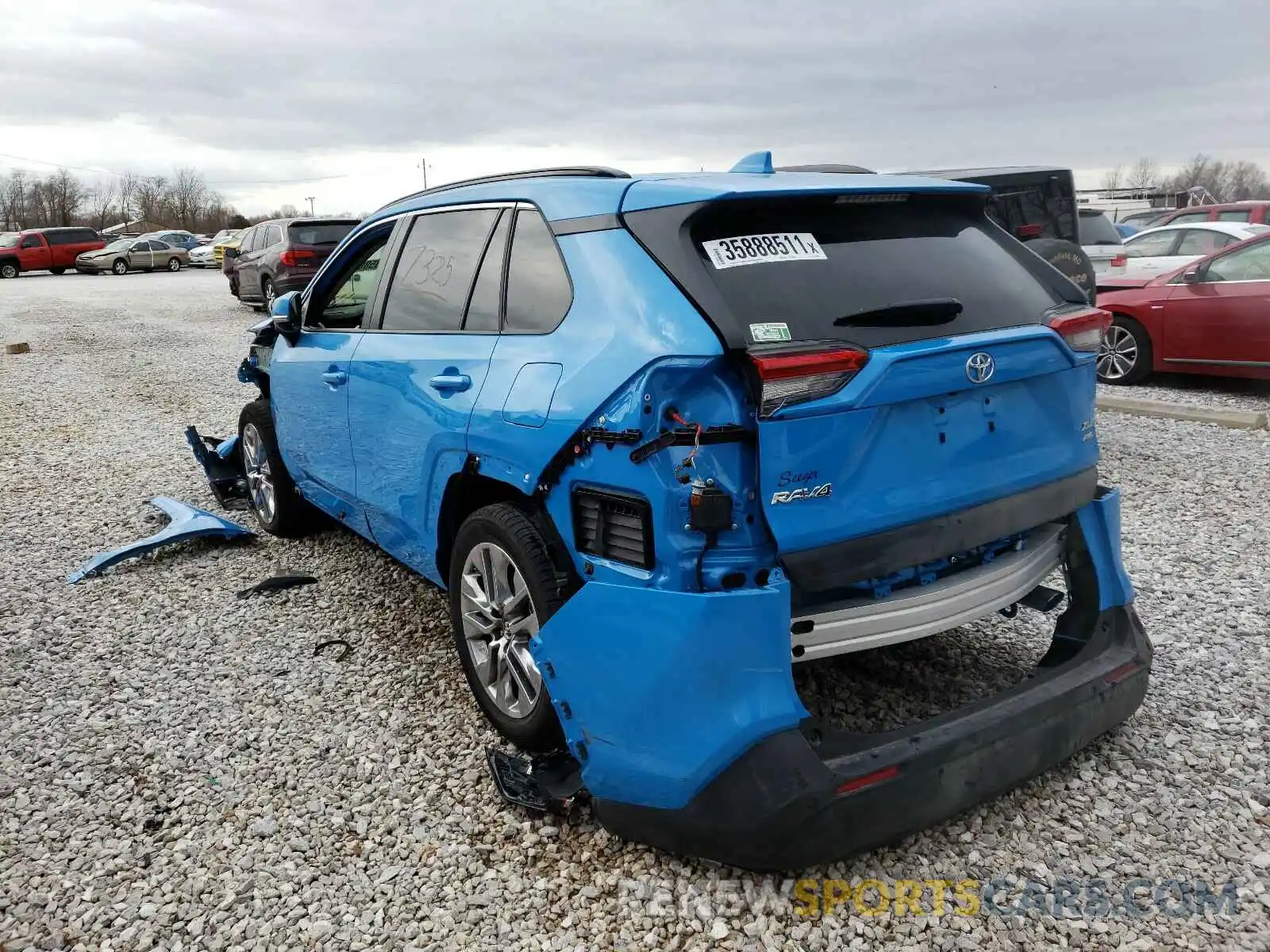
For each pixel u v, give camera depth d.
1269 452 6.80
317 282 4.79
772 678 2.39
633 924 2.49
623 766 2.54
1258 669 3.67
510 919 2.53
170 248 39.84
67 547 5.66
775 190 2.68
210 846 2.88
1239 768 3.04
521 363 3.00
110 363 13.62
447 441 3.31
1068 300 3.19
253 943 2.48
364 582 4.96
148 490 6.85
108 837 2.94
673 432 2.39
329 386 4.37
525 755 3.23
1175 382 9.84
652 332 2.52
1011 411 2.83
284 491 5.49
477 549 3.26
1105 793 2.94
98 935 2.53
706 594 2.37
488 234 3.46
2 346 15.74
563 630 2.67
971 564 2.92
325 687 3.84
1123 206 25.77
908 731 2.55
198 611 4.66
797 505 2.41
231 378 11.94
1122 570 3.20
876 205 2.94
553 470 2.78
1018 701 2.74
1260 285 8.59
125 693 3.85
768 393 2.32
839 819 2.36
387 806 3.04
